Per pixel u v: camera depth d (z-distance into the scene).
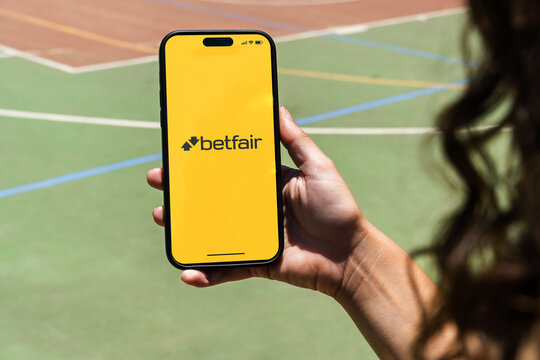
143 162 6.22
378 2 15.31
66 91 8.29
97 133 6.90
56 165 6.04
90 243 4.68
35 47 10.32
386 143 6.90
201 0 14.62
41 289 4.11
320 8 14.51
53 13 12.61
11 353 3.54
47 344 3.62
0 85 8.32
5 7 12.69
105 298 4.05
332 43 11.59
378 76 9.72
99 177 5.82
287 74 9.53
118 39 11.26
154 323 3.84
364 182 5.91
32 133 6.77
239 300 4.09
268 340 3.74
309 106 8.17
